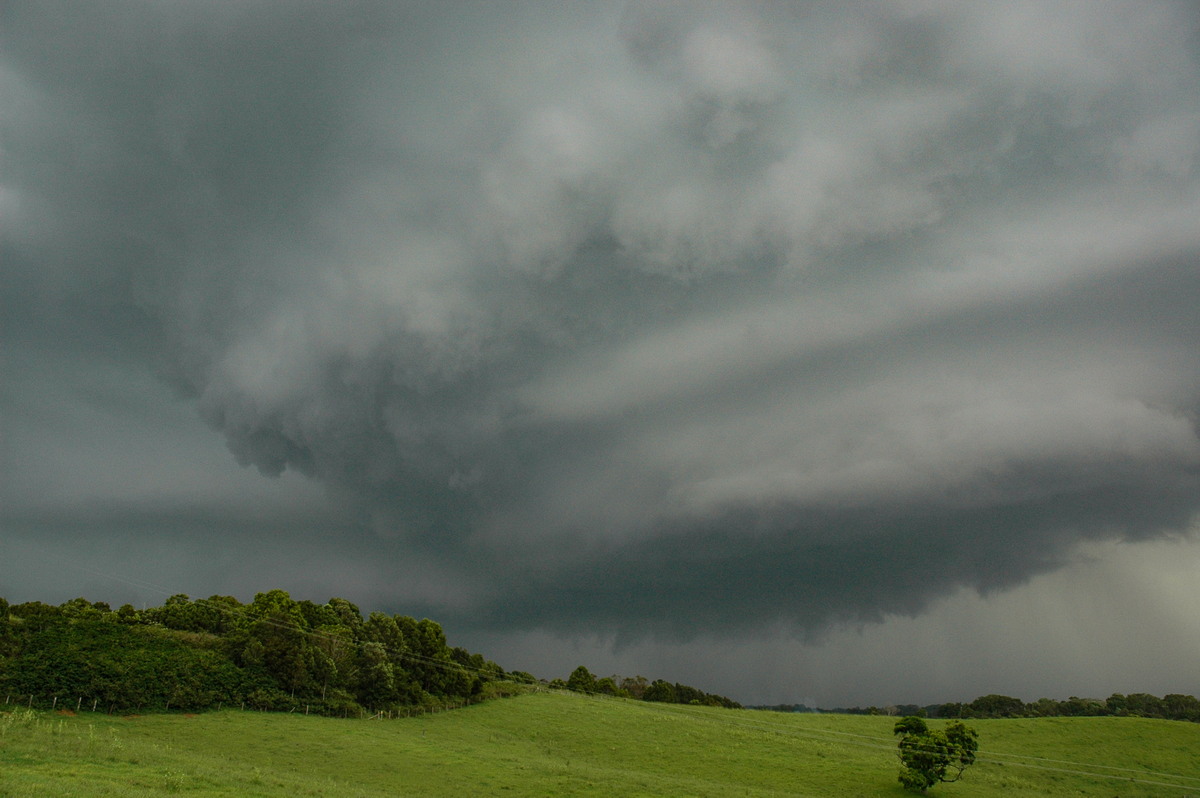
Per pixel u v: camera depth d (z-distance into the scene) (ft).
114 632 279.08
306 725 274.57
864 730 439.22
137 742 207.51
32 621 268.21
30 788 129.39
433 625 419.95
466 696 395.34
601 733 341.21
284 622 335.06
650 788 224.53
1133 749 396.37
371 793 184.24
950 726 280.92
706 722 395.96
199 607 371.76
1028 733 428.15
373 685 338.54
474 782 219.61
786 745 333.62
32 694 236.02
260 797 155.63
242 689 288.71
